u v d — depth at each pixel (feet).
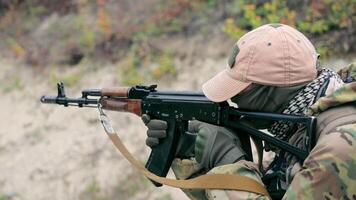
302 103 14.10
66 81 48.62
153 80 44.32
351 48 36.47
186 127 16.98
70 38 52.70
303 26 37.81
